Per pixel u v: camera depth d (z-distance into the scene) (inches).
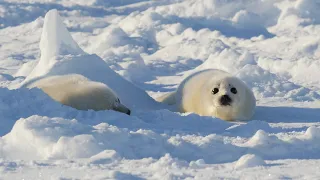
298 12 2038.6
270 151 608.4
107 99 900.0
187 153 601.3
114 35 1808.6
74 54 1154.0
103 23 2149.4
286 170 514.9
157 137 629.9
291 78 1385.3
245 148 612.1
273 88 1181.1
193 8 2160.4
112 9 2425.0
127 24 2066.9
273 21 2060.8
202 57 1649.9
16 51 1769.2
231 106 943.0
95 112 812.0
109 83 1035.3
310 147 629.0
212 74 1023.6
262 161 541.3
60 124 631.2
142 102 1028.5
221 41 1774.1
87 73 1046.4
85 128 629.9
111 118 794.8
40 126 616.4
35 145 599.5
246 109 962.1
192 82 1028.5
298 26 1969.7
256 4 2121.1
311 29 1903.3
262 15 2082.9
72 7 2428.6
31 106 819.4
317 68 1381.6
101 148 585.6
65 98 901.8
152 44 1845.5
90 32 2055.9
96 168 519.5
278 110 1010.7
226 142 634.2
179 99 1023.6
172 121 824.3
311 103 1071.0
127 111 903.7
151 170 513.0
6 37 1991.9
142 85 1307.8
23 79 1218.0
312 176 479.2
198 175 491.2
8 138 615.5
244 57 1440.7
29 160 558.9
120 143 603.2
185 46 1724.9
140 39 1845.5
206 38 1862.7
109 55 1643.7
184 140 630.5
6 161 542.3
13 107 811.4
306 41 1736.0
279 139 641.6
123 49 1729.8
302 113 981.8
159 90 1246.9
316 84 1315.2
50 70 1039.0
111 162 549.0
